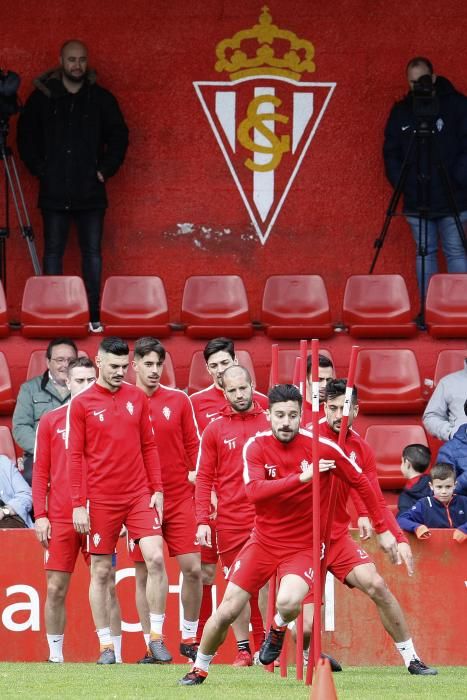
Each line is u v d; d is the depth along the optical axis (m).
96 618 27.03
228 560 27.61
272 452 22.61
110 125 42.28
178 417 28.75
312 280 42.12
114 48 44.38
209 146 44.75
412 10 44.66
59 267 42.25
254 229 44.88
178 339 41.09
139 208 44.66
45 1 44.16
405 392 40.06
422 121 41.16
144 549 27.02
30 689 21.84
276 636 22.80
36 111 42.19
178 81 44.62
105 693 21.25
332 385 24.19
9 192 44.03
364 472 24.42
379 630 28.72
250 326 40.97
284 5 44.66
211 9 44.62
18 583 29.25
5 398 39.31
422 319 41.94
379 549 28.89
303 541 22.70
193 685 22.42
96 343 40.69
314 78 44.75
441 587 28.91
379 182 44.72
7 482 33.19
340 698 20.72
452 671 26.48
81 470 26.83
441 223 42.84
